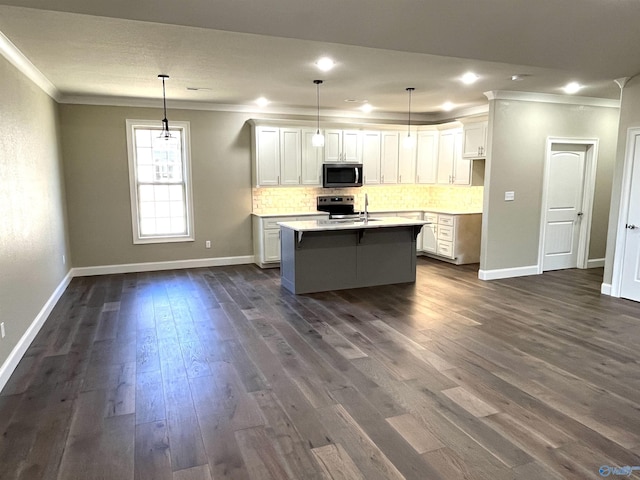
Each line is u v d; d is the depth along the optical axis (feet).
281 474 6.97
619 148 16.57
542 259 21.07
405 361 11.19
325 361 11.21
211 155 22.27
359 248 18.51
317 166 23.65
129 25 10.36
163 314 15.06
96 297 17.11
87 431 8.16
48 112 16.88
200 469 7.09
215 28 9.41
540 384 9.95
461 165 23.32
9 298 10.78
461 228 23.40
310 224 17.81
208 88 17.90
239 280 19.98
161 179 21.80
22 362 11.21
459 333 13.16
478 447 7.64
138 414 8.75
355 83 17.02
